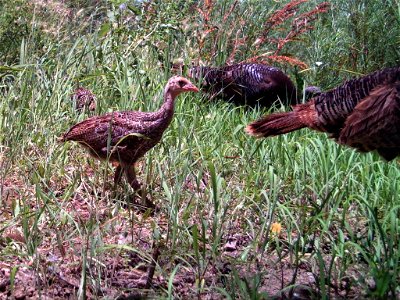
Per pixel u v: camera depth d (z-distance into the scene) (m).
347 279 2.86
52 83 3.92
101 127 3.28
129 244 2.99
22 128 3.60
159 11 4.48
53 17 4.62
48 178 3.33
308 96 4.56
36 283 2.75
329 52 5.17
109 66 4.20
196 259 2.84
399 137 3.10
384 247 2.79
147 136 3.26
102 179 3.42
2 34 4.47
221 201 3.19
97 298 2.70
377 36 5.22
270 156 3.56
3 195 3.22
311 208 3.19
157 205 3.29
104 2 5.07
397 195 3.27
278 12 4.86
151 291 2.76
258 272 2.85
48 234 2.99
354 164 3.51
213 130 3.78
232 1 5.02
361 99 3.15
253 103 4.45
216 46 4.74
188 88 3.27
